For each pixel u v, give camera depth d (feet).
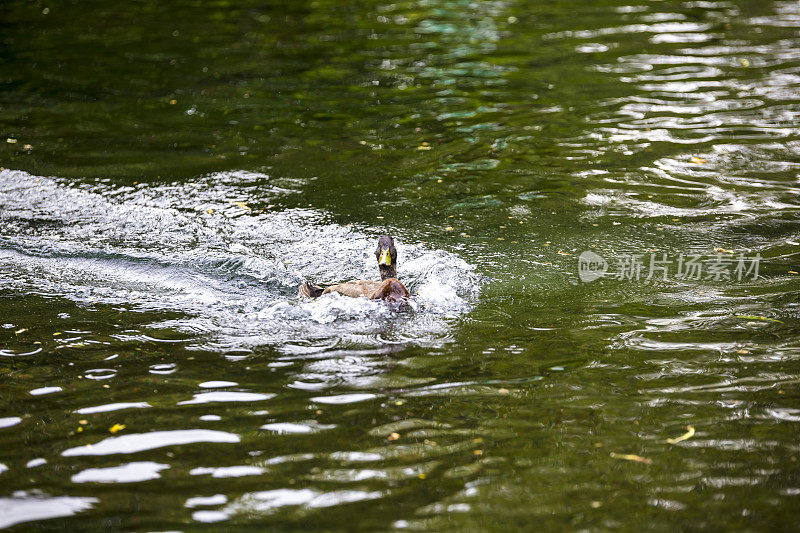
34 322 32.32
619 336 30.25
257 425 23.97
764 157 51.88
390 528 18.97
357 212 44.88
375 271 37.93
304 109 63.41
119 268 38.32
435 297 34.45
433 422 23.98
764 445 22.36
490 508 19.70
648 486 20.53
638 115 60.54
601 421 23.89
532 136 56.95
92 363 28.48
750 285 35.12
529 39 83.76
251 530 18.94
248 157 53.57
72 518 19.51
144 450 22.61
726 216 43.42
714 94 64.69
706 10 95.25
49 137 56.90
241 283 36.78
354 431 23.52
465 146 55.31
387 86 68.95
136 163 52.37
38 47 81.20
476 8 99.35
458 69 73.67
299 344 30.14
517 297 34.55
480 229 42.42
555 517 19.30
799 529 18.66
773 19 89.45
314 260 39.09
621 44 80.64
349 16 95.91
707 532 18.65
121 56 78.13
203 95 66.69
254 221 43.60
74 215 44.50
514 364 28.02
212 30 88.94
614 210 44.73
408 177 50.06
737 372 26.91
